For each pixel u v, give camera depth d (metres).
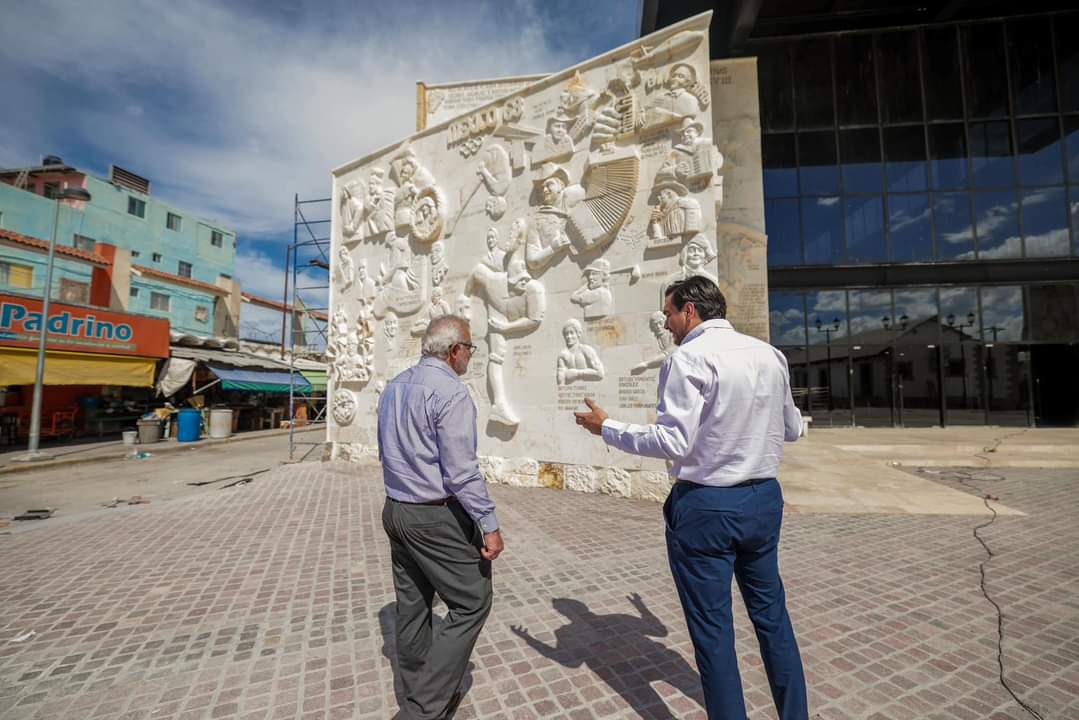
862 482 7.14
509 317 7.34
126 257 21.47
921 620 2.91
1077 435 12.16
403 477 1.96
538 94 7.43
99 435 16.08
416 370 2.12
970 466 8.86
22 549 4.41
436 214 8.34
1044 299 14.42
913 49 15.34
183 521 5.36
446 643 1.88
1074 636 2.71
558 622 2.94
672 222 6.05
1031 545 4.32
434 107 11.23
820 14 15.48
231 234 33.16
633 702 2.17
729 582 1.69
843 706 2.10
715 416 1.66
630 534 4.74
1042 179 14.59
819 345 15.21
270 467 10.47
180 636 2.82
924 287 14.86
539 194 7.27
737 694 1.64
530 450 7.05
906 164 15.13
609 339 6.46
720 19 15.41
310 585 3.58
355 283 9.95
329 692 2.28
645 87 6.47
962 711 2.07
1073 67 14.66
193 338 18.41
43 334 11.66
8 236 17.33
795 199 15.46
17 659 2.57
